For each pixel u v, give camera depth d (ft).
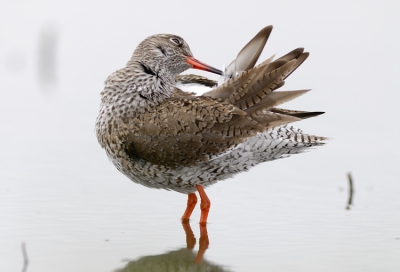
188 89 50.72
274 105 44.62
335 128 66.18
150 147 45.32
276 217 47.52
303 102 72.13
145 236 43.73
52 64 82.99
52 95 75.61
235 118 44.29
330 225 45.78
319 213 48.19
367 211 48.52
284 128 45.91
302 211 48.65
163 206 49.80
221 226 45.98
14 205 48.16
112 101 46.83
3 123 67.10
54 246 41.39
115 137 46.52
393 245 42.09
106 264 39.06
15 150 60.08
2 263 38.65
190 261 40.01
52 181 53.26
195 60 50.70
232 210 49.14
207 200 46.80
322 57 82.64
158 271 38.78
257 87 45.11
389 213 48.08
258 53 47.88
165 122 44.91
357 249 41.50
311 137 46.44
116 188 52.70
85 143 62.49
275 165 59.21
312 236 43.78
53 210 47.60
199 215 48.91
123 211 48.24
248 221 46.83
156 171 46.34
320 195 51.98
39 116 69.46
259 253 41.06
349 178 52.60
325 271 38.27
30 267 38.17
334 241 42.86
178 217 47.88
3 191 50.83
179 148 44.91
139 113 46.34
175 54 49.70
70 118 69.00
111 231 44.34
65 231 43.91
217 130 44.39
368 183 54.34
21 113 70.13
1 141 62.13
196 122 44.52
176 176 46.24
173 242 42.91
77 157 58.95
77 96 75.41
